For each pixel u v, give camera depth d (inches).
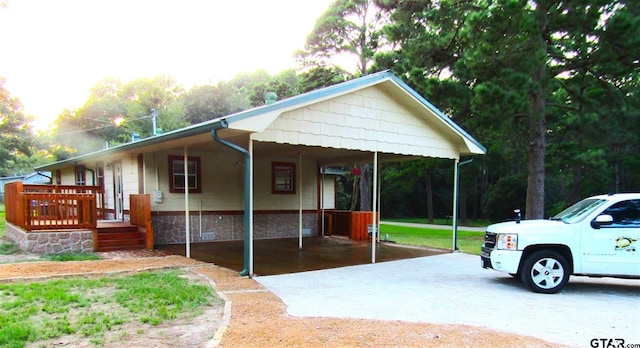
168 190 424.2
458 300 206.7
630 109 536.4
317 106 294.8
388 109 345.7
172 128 1295.5
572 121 582.2
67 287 207.5
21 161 1502.2
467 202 1267.2
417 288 236.1
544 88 494.9
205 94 1421.0
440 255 377.7
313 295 215.5
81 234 346.6
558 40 499.2
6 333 136.4
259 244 446.0
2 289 200.2
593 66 491.5
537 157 513.0
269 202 497.7
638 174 729.0
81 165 605.9
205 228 445.4
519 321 168.6
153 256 330.0
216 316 166.6
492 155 1040.2
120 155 458.3
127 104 1524.4
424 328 154.9
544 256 225.8
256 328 150.2
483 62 463.5
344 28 852.6
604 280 264.2
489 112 464.8
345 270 295.4
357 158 498.6
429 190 1131.3
